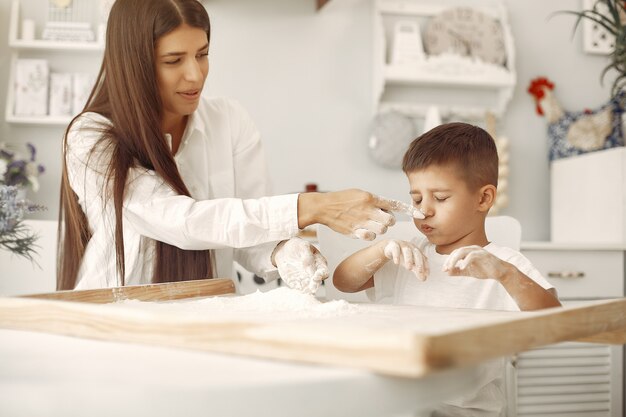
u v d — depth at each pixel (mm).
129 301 988
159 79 1305
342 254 1401
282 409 484
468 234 1244
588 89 3135
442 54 2869
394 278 1280
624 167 2582
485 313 833
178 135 1503
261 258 1343
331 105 2908
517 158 3049
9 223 1382
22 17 2729
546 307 994
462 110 2957
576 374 2281
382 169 2938
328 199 1125
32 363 569
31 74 2643
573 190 2848
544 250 2432
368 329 510
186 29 1279
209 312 847
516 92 3057
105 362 566
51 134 2725
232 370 524
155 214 1204
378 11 2885
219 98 1633
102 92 1365
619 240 2594
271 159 2867
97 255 1355
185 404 471
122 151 1261
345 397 497
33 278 2211
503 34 2971
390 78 2844
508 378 1718
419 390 521
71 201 1346
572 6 3123
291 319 740
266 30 2869
